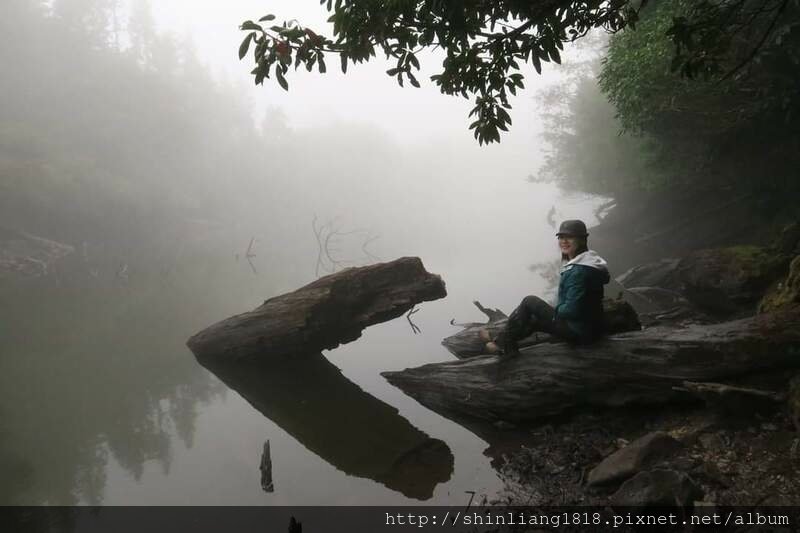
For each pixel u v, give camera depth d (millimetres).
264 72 2799
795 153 9844
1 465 4305
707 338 3922
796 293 4781
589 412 4250
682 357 3914
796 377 3545
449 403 4922
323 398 5586
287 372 6500
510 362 4586
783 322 3811
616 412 4160
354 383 6004
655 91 9305
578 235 4234
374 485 3713
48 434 4922
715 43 3455
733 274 7770
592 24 3373
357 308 6664
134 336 8688
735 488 2922
